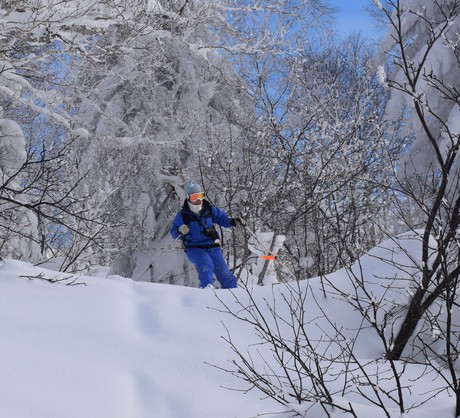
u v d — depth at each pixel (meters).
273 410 4.73
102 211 14.33
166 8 14.01
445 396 5.03
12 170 11.36
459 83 14.77
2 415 4.23
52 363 4.95
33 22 10.07
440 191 5.91
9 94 11.91
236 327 5.77
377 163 14.95
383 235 13.51
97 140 15.85
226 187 15.04
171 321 5.71
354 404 4.38
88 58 11.41
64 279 6.25
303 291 6.39
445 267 5.46
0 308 5.65
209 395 4.83
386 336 5.98
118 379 4.89
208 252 8.38
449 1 14.56
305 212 13.78
